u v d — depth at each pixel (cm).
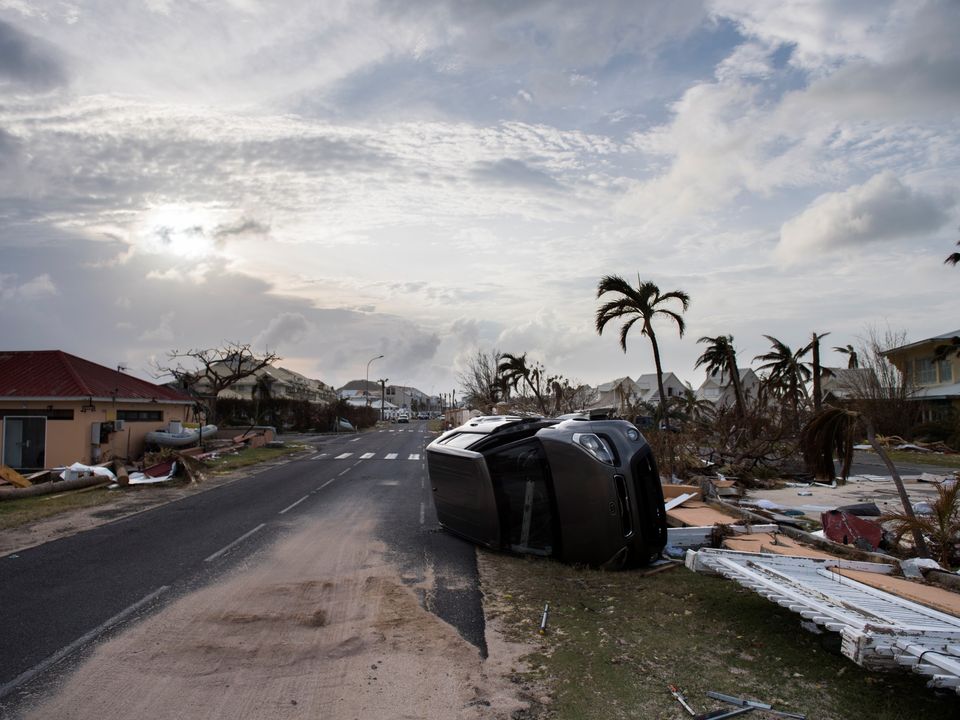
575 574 798
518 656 536
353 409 6856
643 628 598
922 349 3538
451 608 667
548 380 4034
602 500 802
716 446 2006
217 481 1850
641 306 1884
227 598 703
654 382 6662
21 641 573
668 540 909
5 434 2178
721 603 666
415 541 1006
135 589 739
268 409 5444
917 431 3025
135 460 2452
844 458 792
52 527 1135
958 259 1814
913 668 389
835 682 470
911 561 666
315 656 538
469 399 5606
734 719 418
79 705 450
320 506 1377
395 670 509
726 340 2892
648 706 440
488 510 927
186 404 3033
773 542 863
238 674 502
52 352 2505
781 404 2700
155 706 448
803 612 472
